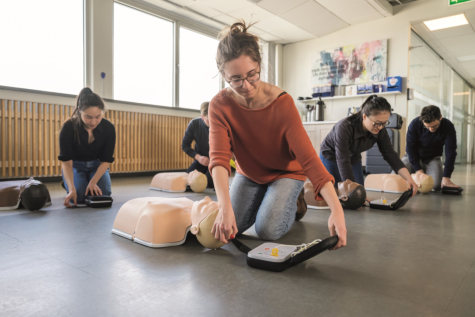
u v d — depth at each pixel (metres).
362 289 0.90
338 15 5.47
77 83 4.26
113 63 4.57
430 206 2.31
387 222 1.78
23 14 3.80
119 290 0.88
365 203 2.37
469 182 4.04
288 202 1.38
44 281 0.93
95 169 2.38
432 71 7.00
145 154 4.91
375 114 1.93
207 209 1.23
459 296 0.86
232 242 1.23
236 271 1.02
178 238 1.30
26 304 0.79
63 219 1.76
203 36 5.88
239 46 0.95
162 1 4.86
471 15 5.14
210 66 6.01
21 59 3.80
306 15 5.39
